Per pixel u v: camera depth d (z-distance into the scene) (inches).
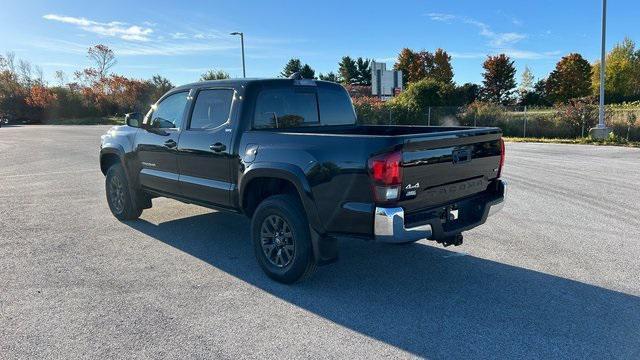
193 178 214.4
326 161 158.6
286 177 169.2
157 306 159.3
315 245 167.6
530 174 444.1
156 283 179.5
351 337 138.8
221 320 149.5
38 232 248.5
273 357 128.0
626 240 231.6
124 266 197.8
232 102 196.7
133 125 245.3
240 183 187.8
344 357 128.0
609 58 3051.2
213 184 203.2
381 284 179.5
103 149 273.9
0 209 301.4
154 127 238.5
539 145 768.9
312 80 219.1
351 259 208.7
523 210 296.4
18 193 356.8
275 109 201.6
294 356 128.4
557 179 414.6
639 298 164.7
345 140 154.9
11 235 242.5
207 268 196.1
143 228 257.1
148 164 242.4
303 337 138.8
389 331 142.4
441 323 147.3
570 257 207.5
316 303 162.4
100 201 327.0
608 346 133.3
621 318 149.9
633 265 196.5
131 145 252.7
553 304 160.4
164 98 235.8
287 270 175.3
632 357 127.7
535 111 960.9
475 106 1022.4
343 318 151.1
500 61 2783.0
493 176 191.5
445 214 171.6
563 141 826.2
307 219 170.4
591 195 342.0
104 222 269.6
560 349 131.6
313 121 217.6
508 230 251.6
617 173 447.8
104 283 179.0
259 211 182.1
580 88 2655.0
